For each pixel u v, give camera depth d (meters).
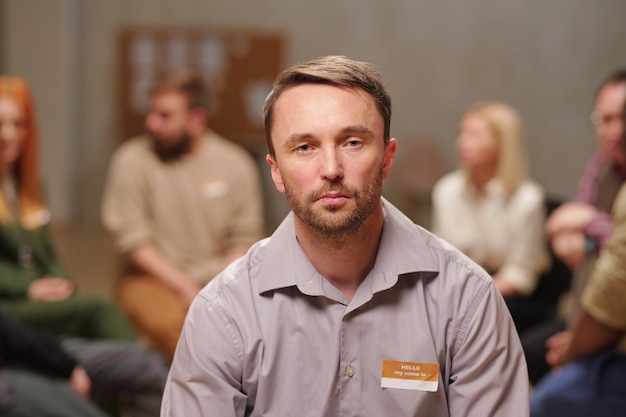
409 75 7.49
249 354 1.26
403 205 7.52
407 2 7.43
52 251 3.19
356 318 1.26
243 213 3.66
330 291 1.27
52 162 7.43
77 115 7.60
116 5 7.49
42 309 2.94
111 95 7.56
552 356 2.36
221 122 7.38
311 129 1.17
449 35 7.43
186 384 1.27
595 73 7.33
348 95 1.18
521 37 7.37
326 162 1.17
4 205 3.00
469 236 3.51
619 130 2.61
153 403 2.76
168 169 3.55
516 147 3.45
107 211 3.54
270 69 7.36
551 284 3.38
